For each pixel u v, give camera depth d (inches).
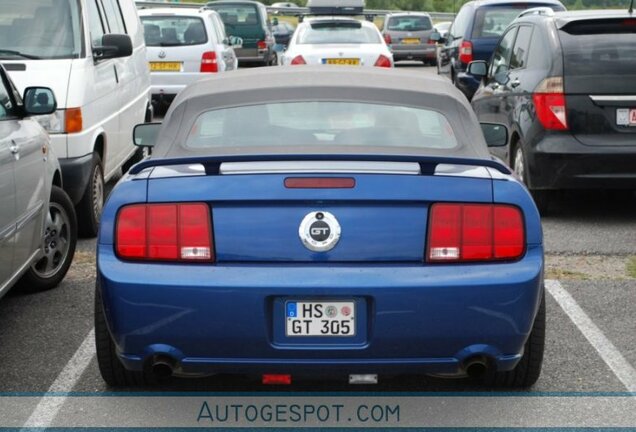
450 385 210.8
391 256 176.2
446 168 185.3
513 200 179.6
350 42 762.2
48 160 277.3
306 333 175.3
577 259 324.5
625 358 228.2
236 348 175.8
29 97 264.4
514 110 402.0
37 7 371.6
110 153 389.4
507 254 178.5
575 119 369.4
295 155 175.2
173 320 175.3
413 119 207.9
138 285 175.5
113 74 401.1
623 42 373.4
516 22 449.7
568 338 243.0
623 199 430.3
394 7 3154.5
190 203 177.5
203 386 211.0
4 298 280.1
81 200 353.4
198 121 207.8
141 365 181.0
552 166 371.2
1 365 223.9
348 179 175.5
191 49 726.5
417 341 175.5
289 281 173.2
